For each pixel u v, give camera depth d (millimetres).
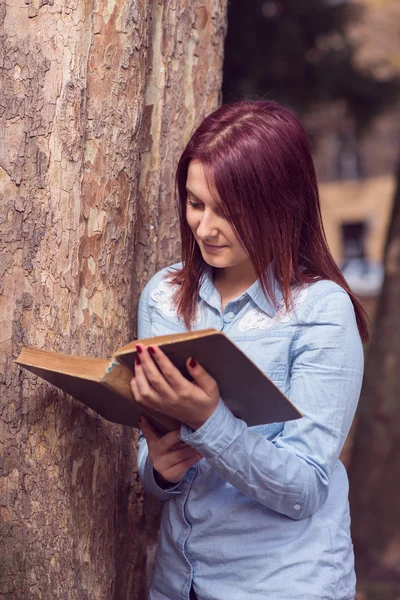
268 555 1437
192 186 1436
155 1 1932
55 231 1616
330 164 15156
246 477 1334
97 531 1713
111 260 1705
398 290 4895
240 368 1224
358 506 4891
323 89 5066
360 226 15453
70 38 1612
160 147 1960
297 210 1473
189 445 1418
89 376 1313
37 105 1609
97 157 1667
